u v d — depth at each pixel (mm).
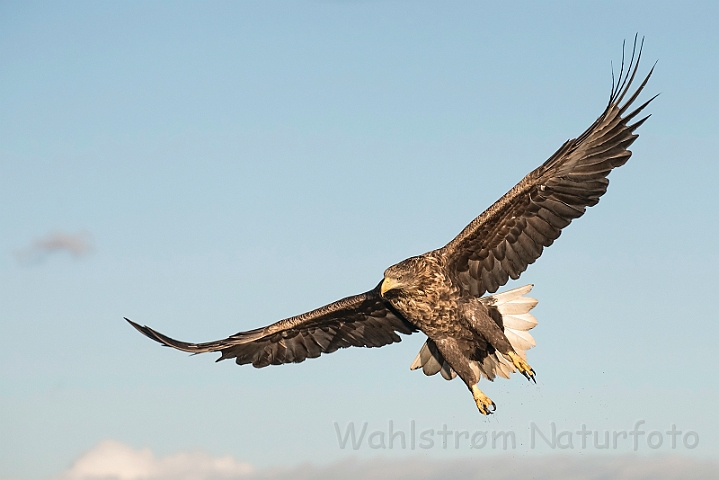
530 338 17531
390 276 17281
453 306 17500
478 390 17656
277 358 19656
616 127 16750
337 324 19438
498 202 17188
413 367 18641
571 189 17000
